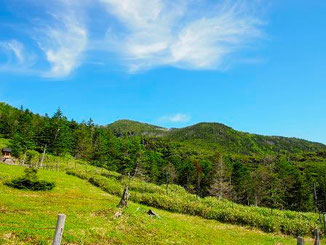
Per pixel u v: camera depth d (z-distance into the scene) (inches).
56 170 2881.4
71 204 1254.9
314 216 1608.0
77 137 5007.4
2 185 1542.8
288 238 1213.7
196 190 4018.2
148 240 817.5
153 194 1831.9
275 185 3154.5
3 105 7145.7
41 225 732.7
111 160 4188.0
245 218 1430.9
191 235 972.6
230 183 3565.5
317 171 4343.0
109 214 998.4
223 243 953.5
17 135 3740.2
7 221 732.7
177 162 4795.8
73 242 667.4
